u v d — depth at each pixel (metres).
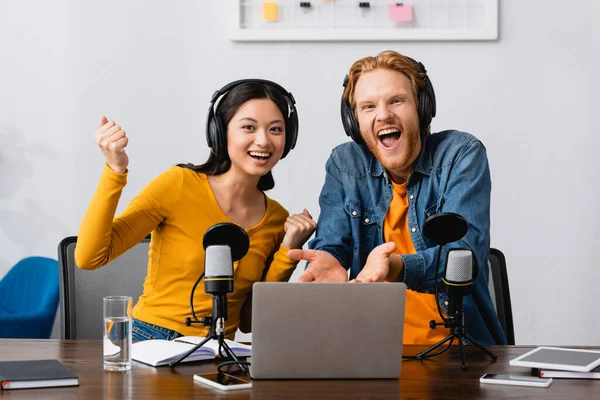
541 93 3.36
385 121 2.00
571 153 3.38
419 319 1.99
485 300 2.01
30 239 3.47
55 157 3.46
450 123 3.37
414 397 1.27
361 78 2.05
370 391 1.32
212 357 1.58
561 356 1.51
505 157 3.37
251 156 1.99
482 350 1.66
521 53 3.36
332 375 1.41
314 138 3.39
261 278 2.08
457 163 2.02
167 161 3.43
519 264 3.38
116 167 1.81
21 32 3.45
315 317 1.39
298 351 1.39
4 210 3.46
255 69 3.39
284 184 3.40
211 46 3.40
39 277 3.22
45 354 1.60
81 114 3.45
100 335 2.13
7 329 2.83
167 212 2.01
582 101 3.37
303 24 3.35
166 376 1.41
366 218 2.12
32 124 3.46
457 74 3.35
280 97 2.00
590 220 3.38
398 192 2.11
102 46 3.43
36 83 3.45
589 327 3.38
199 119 3.42
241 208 2.07
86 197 3.46
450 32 3.31
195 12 3.40
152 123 3.43
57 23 3.44
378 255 1.68
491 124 3.37
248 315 2.08
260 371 1.39
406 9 3.30
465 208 1.94
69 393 1.27
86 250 1.84
